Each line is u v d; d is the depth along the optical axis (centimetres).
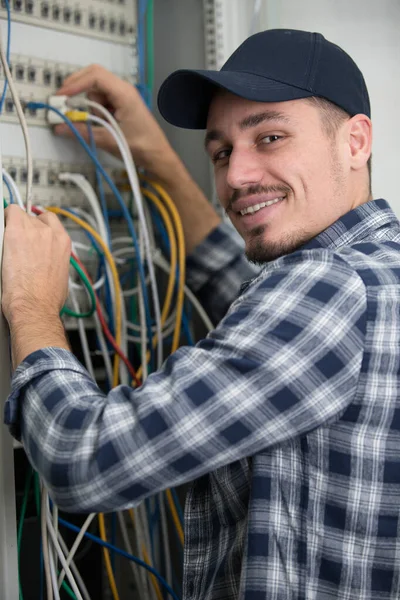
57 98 132
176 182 147
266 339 75
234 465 86
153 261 144
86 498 75
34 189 131
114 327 134
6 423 83
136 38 151
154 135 143
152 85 156
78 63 139
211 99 106
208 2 158
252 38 100
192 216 150
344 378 75
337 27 156
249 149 98
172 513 143
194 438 73
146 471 74
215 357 76
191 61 162
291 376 73
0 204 92
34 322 88
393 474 76
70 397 79
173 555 158
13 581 92
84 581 139
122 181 148
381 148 159
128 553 136
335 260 79
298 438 79
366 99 105
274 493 78
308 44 97
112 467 73
